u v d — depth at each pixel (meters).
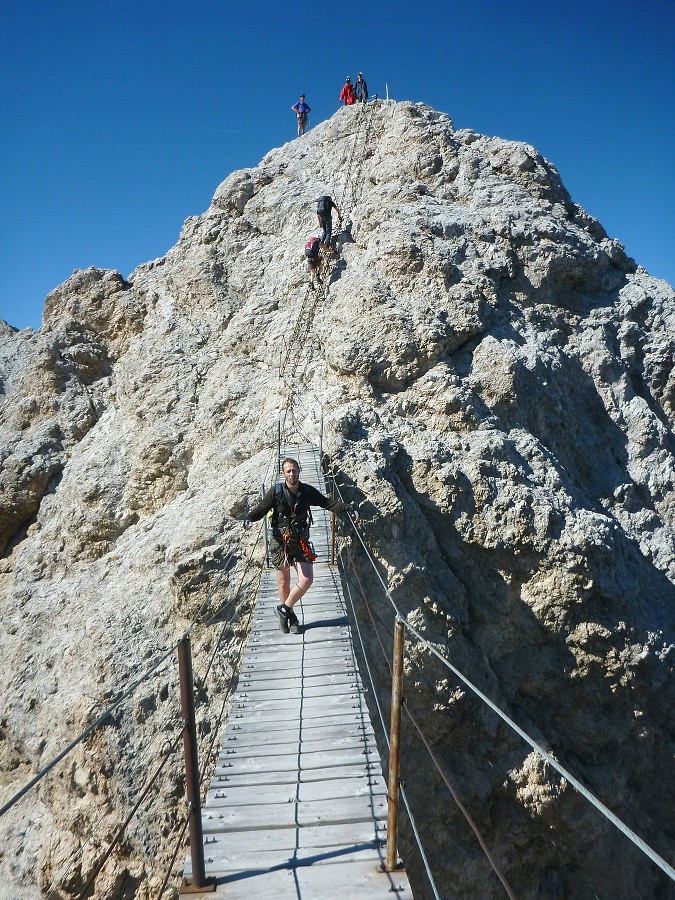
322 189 20.95
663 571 13.87
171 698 10.36
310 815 4.68
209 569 10.77
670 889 10.88
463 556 11.48
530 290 16.75
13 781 12.17
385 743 9.38
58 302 22.19
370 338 13.92
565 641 11.16
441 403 12.97
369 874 4.11
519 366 13.98
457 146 19.81
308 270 17.89
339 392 13.54
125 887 9.47
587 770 10.95
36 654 13.75
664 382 17.05
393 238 15.78
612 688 11.12
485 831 10.13
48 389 20.19
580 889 10.43
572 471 14.59
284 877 4.10
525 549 11.25
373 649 9.88
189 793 3.95
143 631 11.30
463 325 14.26
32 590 15.59
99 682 10.87
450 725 10.12
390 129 20.97
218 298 18.95
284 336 16.59
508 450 12.48
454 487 11.59
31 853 10.50
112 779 10.04
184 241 21.56
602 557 11.19
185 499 14.43
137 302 21.31
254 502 11.05
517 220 17.38
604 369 16.36
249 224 20.81
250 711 6.05
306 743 5.57
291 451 12.12
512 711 10.91
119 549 15.02
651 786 11.45
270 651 7.05
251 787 5.03
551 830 10.39
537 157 20.17
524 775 10.33
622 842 10.72
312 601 8.12
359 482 10.84
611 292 18.05
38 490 18.17
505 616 11.30
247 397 15.72
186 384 17.06
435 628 10.35
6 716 12.78
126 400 18.30
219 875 4.13
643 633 11.33
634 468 15.54
